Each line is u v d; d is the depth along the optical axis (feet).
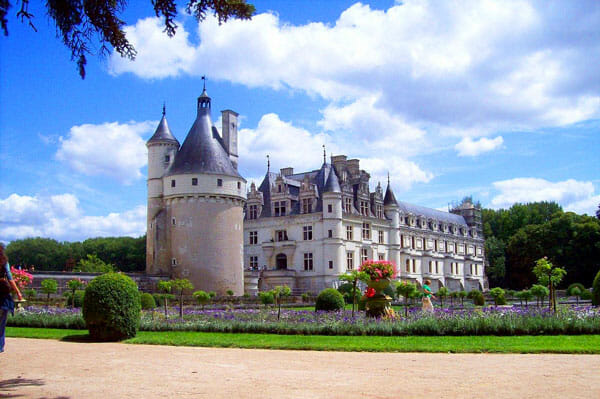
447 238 368.48
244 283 224.53
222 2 42.11
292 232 258.78
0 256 42.86
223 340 67.92
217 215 198.39
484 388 36.47
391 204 296.10
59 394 35.32
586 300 192.13
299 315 94.17
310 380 39.88
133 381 39.91
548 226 361.30
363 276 87.92
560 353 54.03
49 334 79.20
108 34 41.98
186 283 141.18
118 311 70.95
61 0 39.37
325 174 265.75
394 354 54.90
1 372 44.47
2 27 35.45
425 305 91.86
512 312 78.07
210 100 212.43
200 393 35.40
